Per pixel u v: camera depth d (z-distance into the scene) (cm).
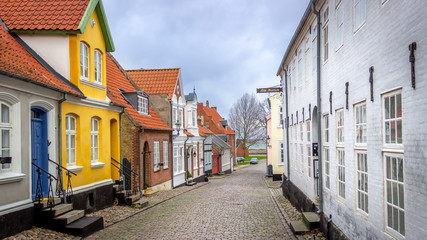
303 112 1306
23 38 1143
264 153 9888
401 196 516
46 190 980
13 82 812
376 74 589
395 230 537
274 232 1034
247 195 1967
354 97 709
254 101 7006
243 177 3719
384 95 565
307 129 1250
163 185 2162
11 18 1153
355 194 718
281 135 3091
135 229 1062
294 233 1005
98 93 1306
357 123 712
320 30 995
